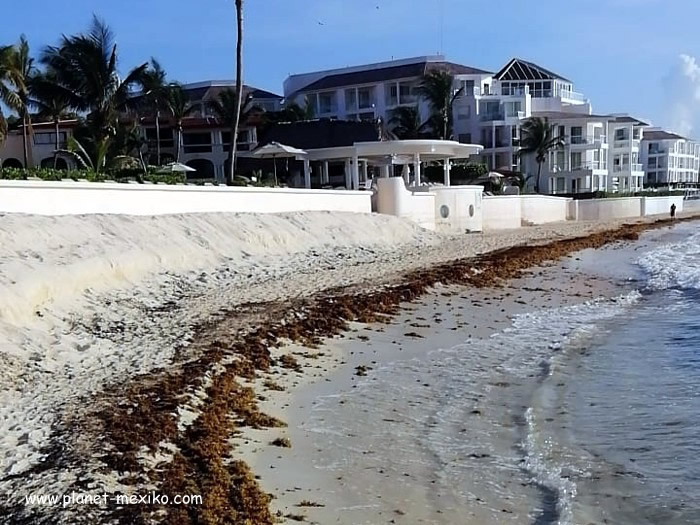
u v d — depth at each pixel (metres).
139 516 5.90
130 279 16.98
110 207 21.70
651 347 13.92
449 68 78.81
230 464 7.40
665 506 6.82
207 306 15.97
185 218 23.59
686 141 122.88
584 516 6.61
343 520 6.36
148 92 48.09
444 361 12.73
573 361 12.80
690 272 26.08
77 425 7.87
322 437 8.55
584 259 31.41
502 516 6.56
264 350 12.38
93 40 40.09
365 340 14.33
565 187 80.81
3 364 10.01
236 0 34.28
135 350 11.64
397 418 9.41
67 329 12.46
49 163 55.34
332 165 54.91
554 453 8.20
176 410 8.62
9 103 35.69
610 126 93.00
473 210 42.66
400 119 70.75
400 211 36.94
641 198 69.06
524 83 85.94
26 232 16.27
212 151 63.00
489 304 19.28
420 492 7.04
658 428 9.05
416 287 20.45
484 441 8.58
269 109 86.62
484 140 78.06
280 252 25.20
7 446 7.22
